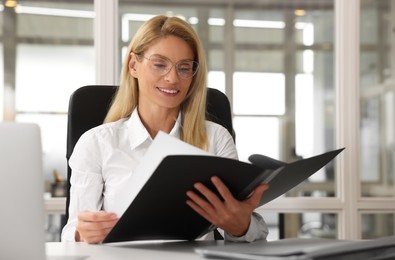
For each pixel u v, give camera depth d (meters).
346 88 2.99
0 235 0.89
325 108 3.10
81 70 3.18
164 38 1.64
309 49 3.13
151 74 1.65
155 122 1.81
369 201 2.99
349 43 2.99
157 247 1.22
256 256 0.87
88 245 1.27
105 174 1.72
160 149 1.18
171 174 1.06
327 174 3.03
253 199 1.22
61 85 3.17
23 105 3.15
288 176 1.24
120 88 1.83
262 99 3.10
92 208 1.66
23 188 0.89
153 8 3.01
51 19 3.20
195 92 1.78
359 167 2.99
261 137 3.09
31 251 0.91
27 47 3.26
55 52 3.18
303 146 3.10
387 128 3.06
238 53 3.11
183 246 1.24
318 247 0.89
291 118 3.11
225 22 3.11
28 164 0.90
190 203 1.18
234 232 1.29
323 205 2.96
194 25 3.09
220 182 1.14
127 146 1.76
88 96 1.84
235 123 3.07
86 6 3.19
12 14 3.21
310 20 3.14
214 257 0.94
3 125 0.89
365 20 3.06
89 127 1.82
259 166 1.11
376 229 3.04
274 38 3.14
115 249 1.19
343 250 0.89
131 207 1.11
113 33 2.85
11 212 0.89
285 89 3.12
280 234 2.97
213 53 3.10
